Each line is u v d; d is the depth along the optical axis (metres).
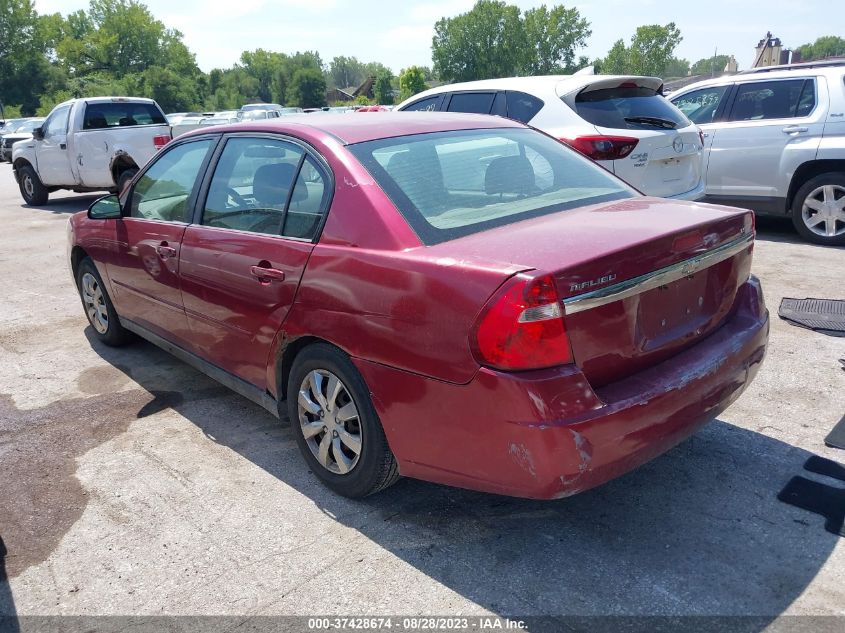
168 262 4.08
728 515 2.98
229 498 3.31
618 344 2.55
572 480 2.41
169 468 3.61
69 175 13.12
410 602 2.57
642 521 2.97
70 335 5.81
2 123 33.84
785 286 6.04
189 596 2.67
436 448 2.68
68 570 2.85
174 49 105.88
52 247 9.62
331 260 2.97
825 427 3.66
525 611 2.49
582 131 6.36
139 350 5.39
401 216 2.88
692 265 2.77
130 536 3.05
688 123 6.96
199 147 4.10
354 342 2.87
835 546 2.75
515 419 2.38
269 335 3.36
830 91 7.23
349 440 3.09
